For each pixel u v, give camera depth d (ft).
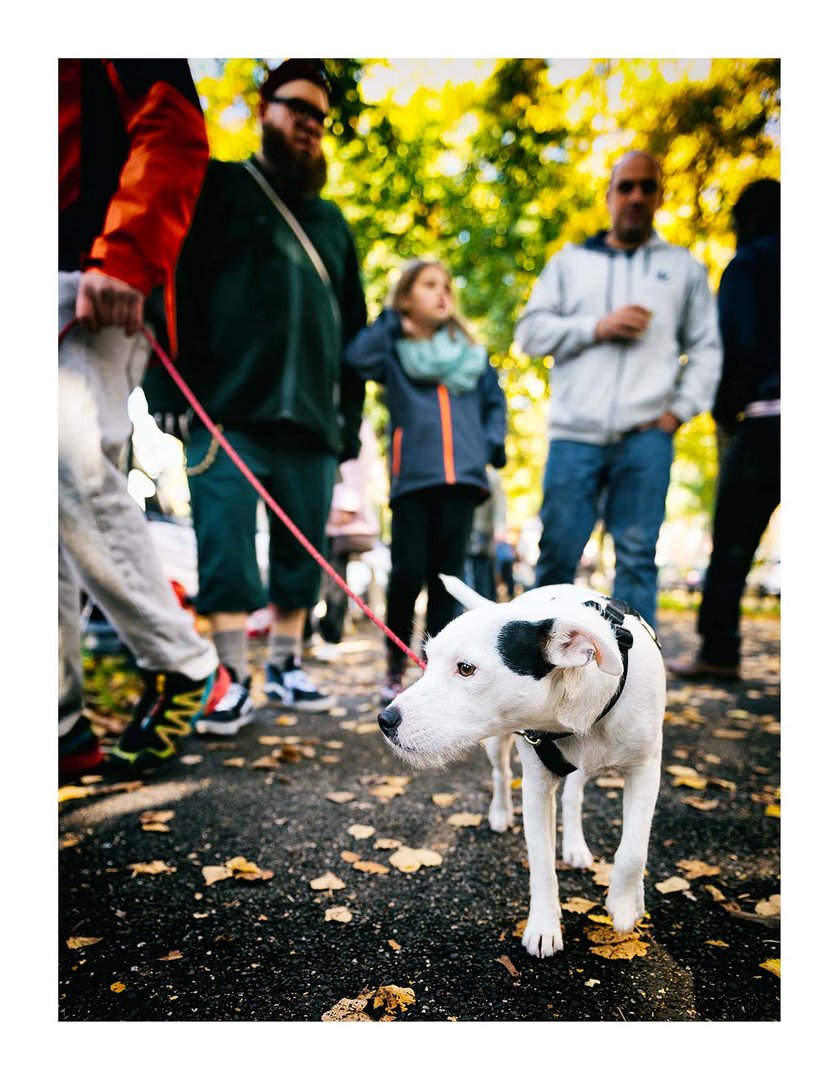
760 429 13.71
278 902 6.16
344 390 12.97
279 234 10.82
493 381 12.94
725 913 6.02
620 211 11.42
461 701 5.46
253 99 18.34
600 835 7.52
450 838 7.39
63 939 5.60
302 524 11.74
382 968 5.26
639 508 11.20
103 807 8.07
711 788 8.83
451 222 27.27
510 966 5.26
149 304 8.33
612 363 11.18
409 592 12.28
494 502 23.16
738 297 13.55
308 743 10.57
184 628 8.62
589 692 5.37
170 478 17.80
